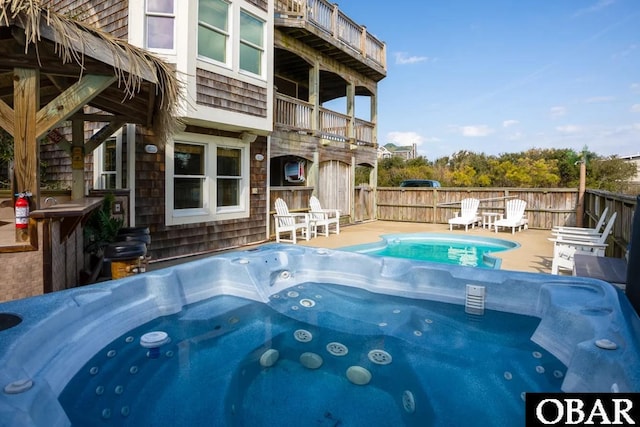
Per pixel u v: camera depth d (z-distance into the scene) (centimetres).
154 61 395
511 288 359
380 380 265
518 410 228
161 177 679
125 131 652
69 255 431
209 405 230
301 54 955
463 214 1172
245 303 399
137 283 336
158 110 506
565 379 229
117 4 664
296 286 457
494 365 284
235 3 728
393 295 425
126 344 291
